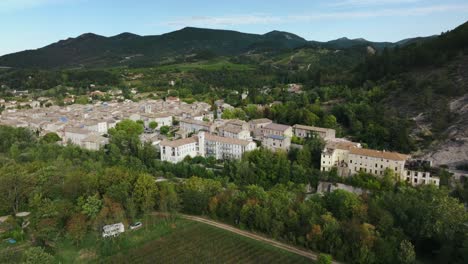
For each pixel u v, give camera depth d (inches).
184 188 7042.3
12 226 6043.3
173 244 5713.6
